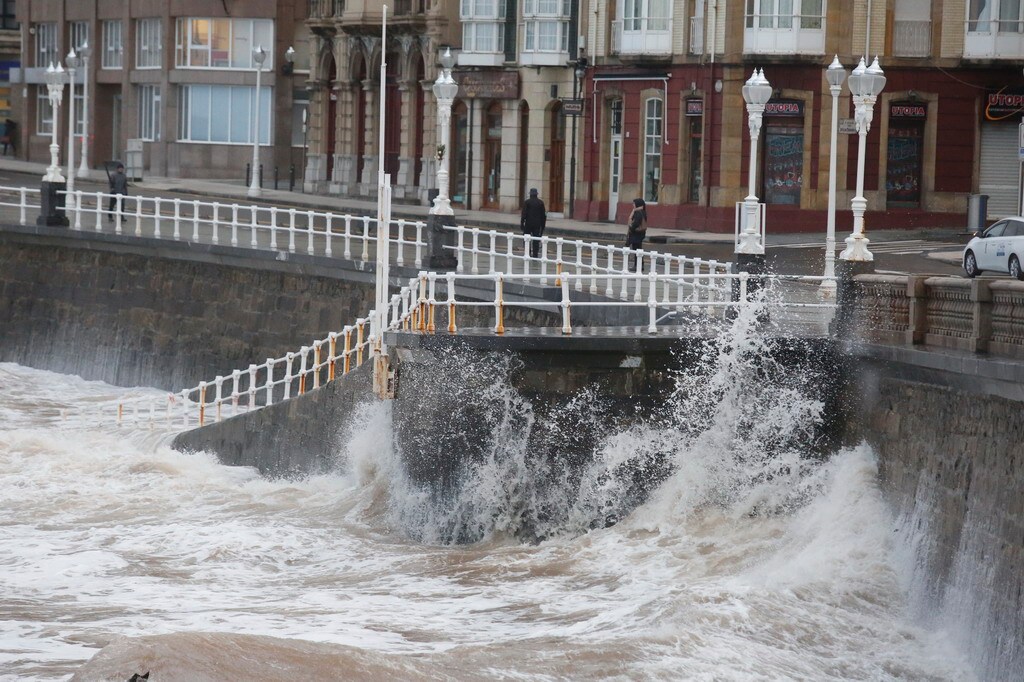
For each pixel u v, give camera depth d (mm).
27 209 137125
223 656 37469
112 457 78250
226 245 102438
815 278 68438
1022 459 46906
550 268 100938
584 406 60531
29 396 104375
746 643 48125
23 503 69250
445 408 61250
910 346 55344
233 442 77625
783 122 134250
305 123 188750
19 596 53594
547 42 148750
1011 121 136250
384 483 65938
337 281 95062
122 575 57156
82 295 114375
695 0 136750
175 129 189750
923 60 134250
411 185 164375
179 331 106938
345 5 169125
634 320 73188
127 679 35719
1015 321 51188
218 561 59531
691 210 137000
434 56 158875
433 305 62875
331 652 39875
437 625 50094
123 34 196000
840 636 49562
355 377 69688
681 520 59469
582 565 56594
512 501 60781
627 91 142500
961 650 48594
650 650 46562
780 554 55656
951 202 136000
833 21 132375
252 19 186375
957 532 50219
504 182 154625
